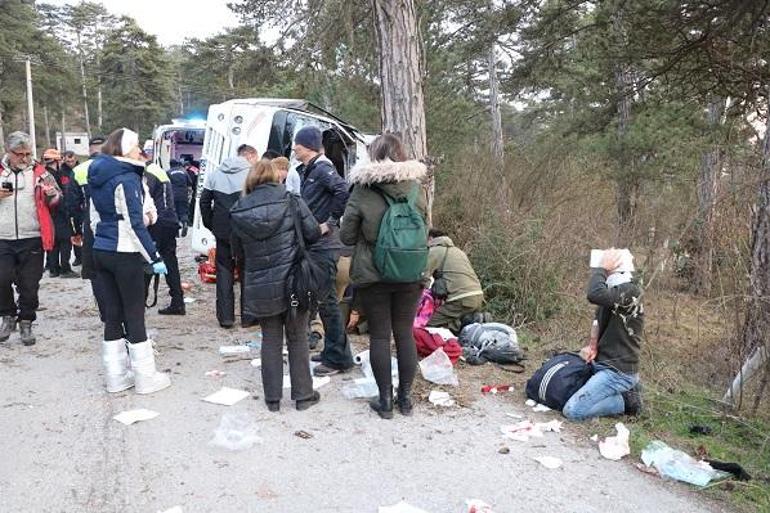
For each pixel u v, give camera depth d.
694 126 11.55
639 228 8.70
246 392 4.75
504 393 5.01
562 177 10.27
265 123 8.25
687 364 6.23
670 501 3.50
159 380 4.77
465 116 13.59
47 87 50.06
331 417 4.37
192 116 18.02
